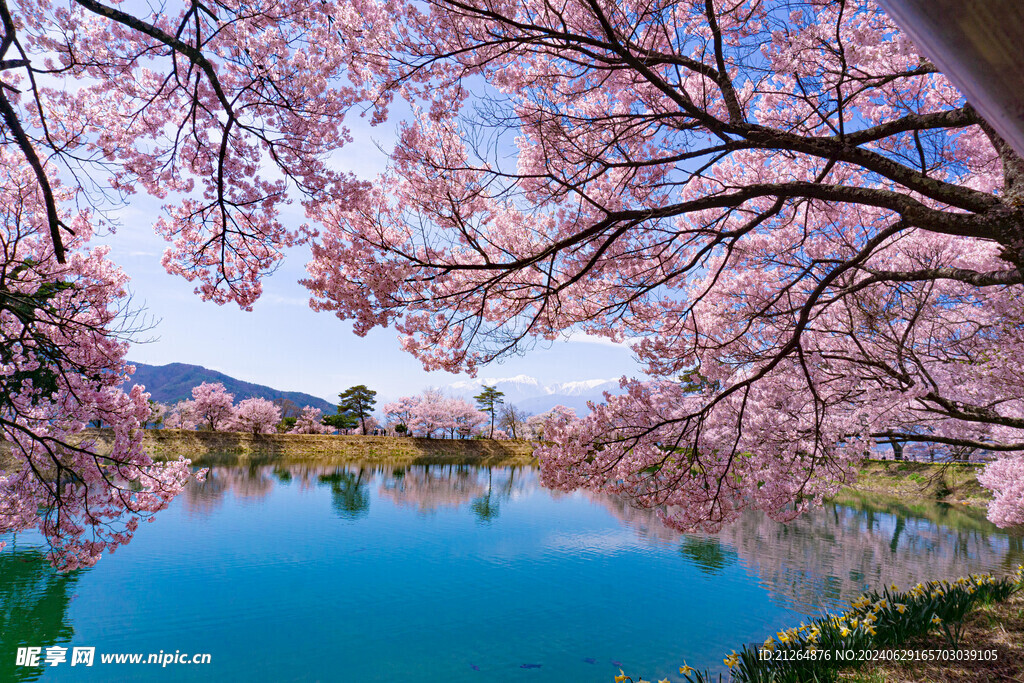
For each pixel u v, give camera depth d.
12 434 7.14
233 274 7.45
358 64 5.78
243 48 5.54
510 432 77.75
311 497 28.20
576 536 21.41
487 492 34.59
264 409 62.50
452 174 5.74
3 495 7.25
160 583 13.85
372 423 74.19
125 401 7.89
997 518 12.51
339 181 6.11
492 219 6.68
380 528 21.77
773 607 13.17
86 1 4.39
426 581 15.05
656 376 7.72
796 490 7.69
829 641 5.90
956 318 7.46
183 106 6.38
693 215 8.13
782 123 5.85
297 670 9.63
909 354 6.30
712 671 9.68
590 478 7.30
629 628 11.86
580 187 5.81
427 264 5.52
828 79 4.56
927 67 4.01
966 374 7.43
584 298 7.23
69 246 8.22
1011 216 3.04
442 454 59.00
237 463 41.38
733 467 7.45
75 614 11.72
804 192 3.88
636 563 17.36
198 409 60.19
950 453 8.93
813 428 7.32
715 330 7.99
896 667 5.32
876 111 6.16
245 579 14.52
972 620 6.70
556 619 12.37
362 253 5.93
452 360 7.15
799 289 7.94
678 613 12.80
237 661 9.92
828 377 7.27
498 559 17.62
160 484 8.17
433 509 26.78
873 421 7.28
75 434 7.73
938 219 3.33
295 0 5.37
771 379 7.75
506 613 12.73
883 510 26.39
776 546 19.59
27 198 7.51
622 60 4.19
